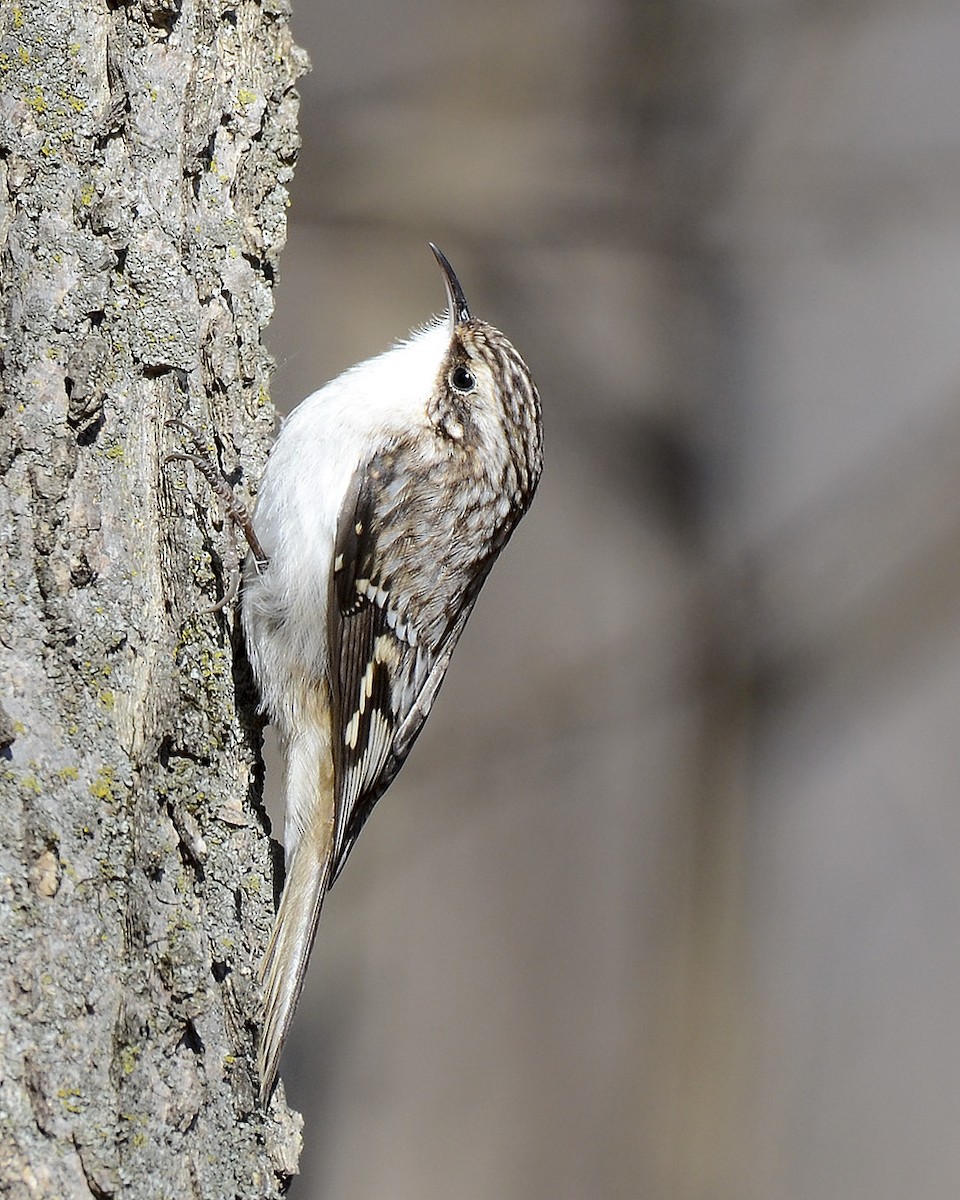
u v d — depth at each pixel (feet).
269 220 19.27
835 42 45.34
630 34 44.34
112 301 16.83
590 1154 42.65
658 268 45.03
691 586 44.91
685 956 44.68
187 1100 15.81
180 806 16.76
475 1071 42.78
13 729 15.16
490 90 43.80
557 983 43.83
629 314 45.06
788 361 47.37
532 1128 42.93
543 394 44.52
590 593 44.42
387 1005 42.37
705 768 45.21
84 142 16.70
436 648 22.35
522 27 43.96
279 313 41.98
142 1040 15.39
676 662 44.93
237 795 17.76
